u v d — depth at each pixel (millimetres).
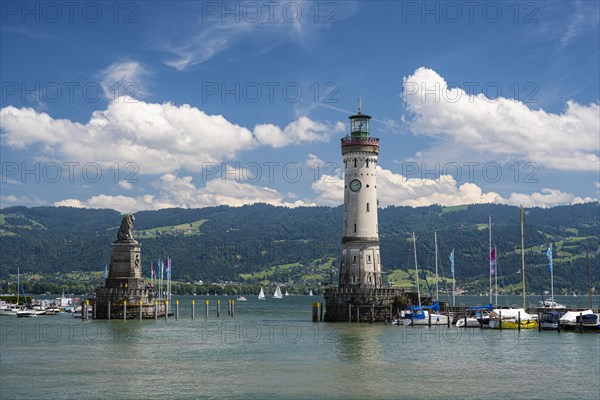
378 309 154750
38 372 91125
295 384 83875
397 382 85188
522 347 114375
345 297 156500
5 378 87125
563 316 138750
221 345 118000
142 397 77125
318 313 174250
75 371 91938
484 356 105000
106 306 169625
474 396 78188
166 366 96000
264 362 99375
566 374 90750
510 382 85438
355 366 96125
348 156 159875
